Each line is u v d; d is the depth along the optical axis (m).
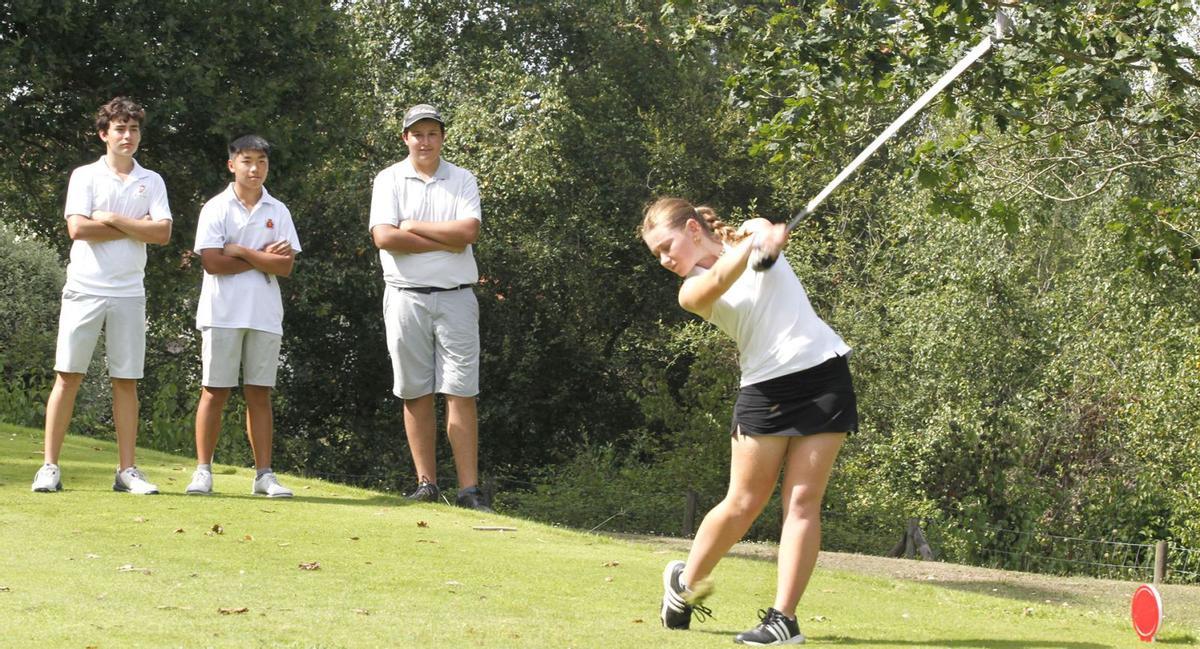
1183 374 19.06
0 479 8.69
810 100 11.28
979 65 10.48
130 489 8.37
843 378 4.70
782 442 4.72
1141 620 5.28
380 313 27.11
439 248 9.25
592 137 29.38
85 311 8.21
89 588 5.11
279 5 20.67
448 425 9.47
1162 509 22.17
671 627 4.94
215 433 8.71
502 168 25.81
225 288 8.62
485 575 6.03
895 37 11.41
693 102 31.06
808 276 26.00
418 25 29.69
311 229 25.91
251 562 6.01
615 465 29.12
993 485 23.16
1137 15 10.69
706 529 4.84
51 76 18.53
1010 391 22.89
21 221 21.84
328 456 29.00
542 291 28.95
